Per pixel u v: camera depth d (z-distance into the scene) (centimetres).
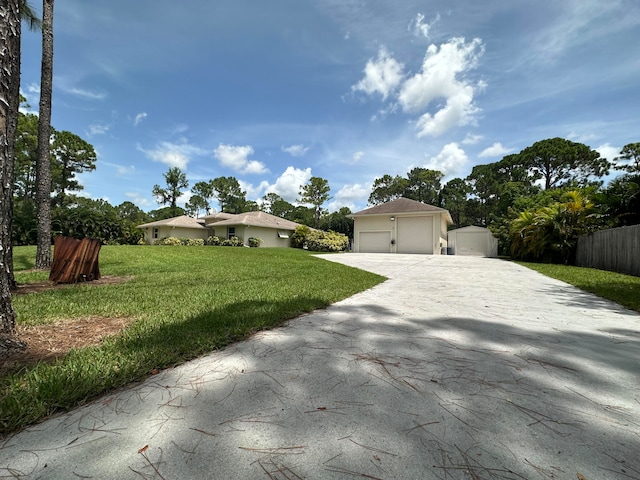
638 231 823
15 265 877
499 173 3703
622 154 2509
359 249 2267
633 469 119
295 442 135
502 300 477
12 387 176
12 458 124
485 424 149
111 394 178
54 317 344
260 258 1317
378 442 135
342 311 396
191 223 2969
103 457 125
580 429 145
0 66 235
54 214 1727
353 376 203
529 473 116
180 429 144
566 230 1305
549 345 267
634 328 321
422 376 203
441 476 115
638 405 168
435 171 4284
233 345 262
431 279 764
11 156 266
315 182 4338
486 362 228
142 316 347
